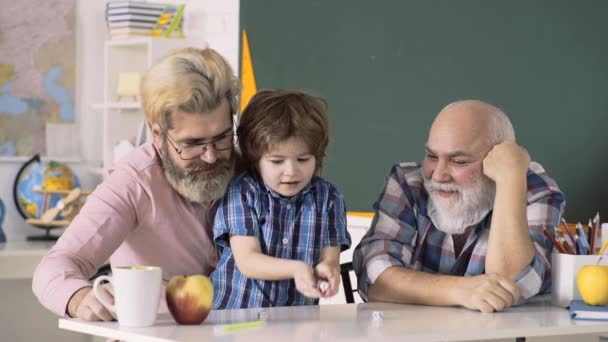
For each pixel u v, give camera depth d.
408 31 2.91
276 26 3.49
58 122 4.24
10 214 4.11
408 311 1.63
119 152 4.02
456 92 2.74
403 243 1.92
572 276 1.70
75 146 4.29
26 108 4.16
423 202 1.94
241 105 3.66
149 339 1.30
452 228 1.87
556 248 1.76
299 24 3.37
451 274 1.92
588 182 2.34
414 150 2.89
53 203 4.01
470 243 1.89
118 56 4.18
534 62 2.49
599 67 2.31
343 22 3.17
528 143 2.51
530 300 1.83
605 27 2.30
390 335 1.33
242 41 3.67
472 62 2.69
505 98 2.58
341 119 3.17
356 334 1.33
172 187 1.83
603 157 2.29
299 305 1.74
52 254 1.69
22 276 3.54
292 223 1.72
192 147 1.72
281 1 3.46
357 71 3.11
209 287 1.41
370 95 3.06
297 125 1.65
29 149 4.16
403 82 2.93
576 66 2.37
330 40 3.23
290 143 1.66
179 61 1.71
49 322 3.79
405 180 1.96
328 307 1.66
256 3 3.60
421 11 2.87
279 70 3.47
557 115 2.43
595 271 1.60
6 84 4.11
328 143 1.75
